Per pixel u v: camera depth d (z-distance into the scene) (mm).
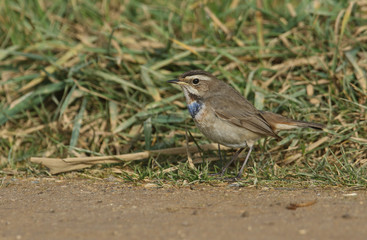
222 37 15023
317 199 8938
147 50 15000
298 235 6992
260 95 13023
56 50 15656
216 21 15133
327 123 12492
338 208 8266
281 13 15727
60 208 8891
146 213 8367
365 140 11586
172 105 13398
